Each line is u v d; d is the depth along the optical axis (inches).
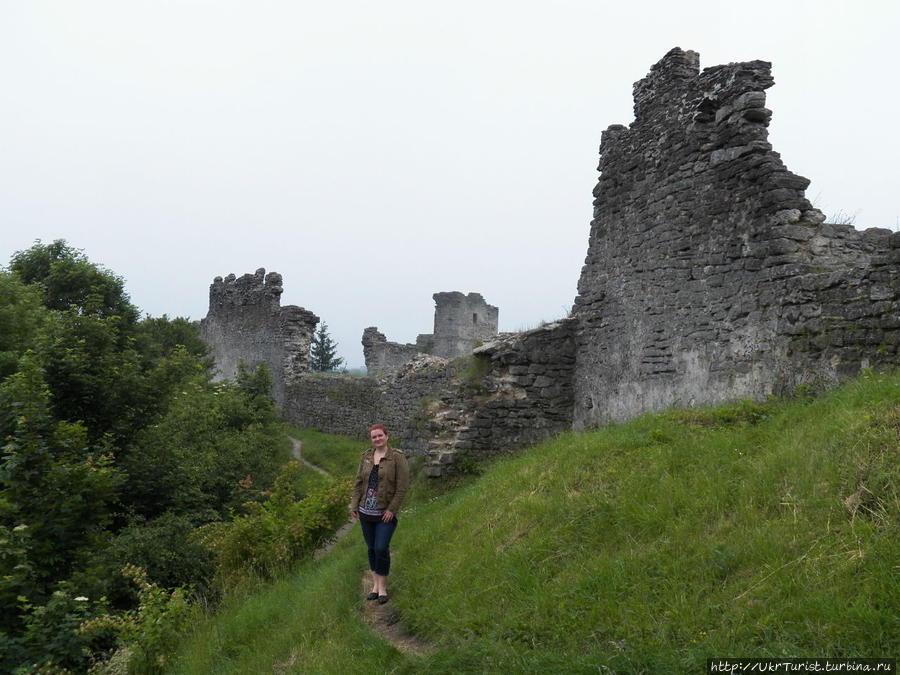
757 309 327.9
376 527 253.3
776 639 134.1
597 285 490.9
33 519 374.6
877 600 130.6
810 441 203.0
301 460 845.8
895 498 155.9
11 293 756.0
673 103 413.4
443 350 1727.4
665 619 152.7
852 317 271.0
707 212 372.8
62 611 317.7
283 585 327.6
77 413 541.0
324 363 2363.4
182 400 732.7
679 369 387.9
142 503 536.1
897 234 255.0
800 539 159.6
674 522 191.8
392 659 189.2
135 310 966.4
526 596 187.3
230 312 1478.8
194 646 278.4
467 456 486.9
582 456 270.7
